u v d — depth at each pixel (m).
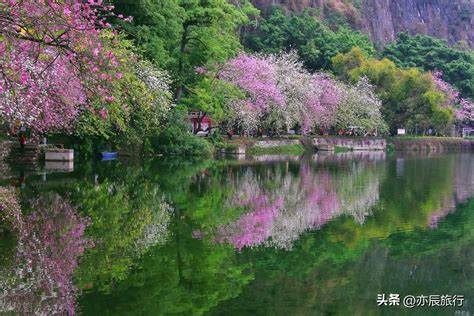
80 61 9.29
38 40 8.72
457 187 22.25
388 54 92.50
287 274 9.45
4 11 8.40
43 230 11.92
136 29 29.47
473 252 11.17
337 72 70.81
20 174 21.45
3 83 10.02
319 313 7.65
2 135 24.25
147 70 27.36
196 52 37.72
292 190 20.56
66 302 7.73
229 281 8.99
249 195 18.98
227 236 12.27
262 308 7.77
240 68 43.66
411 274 9.66
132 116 27.84
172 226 13.12
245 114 43.12
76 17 9.39
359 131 63.25
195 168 28.41
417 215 15.47
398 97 66.38
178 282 8.80
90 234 11.80
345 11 109.44
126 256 10.21
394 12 137.25
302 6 96.06
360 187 21.89
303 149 52.44
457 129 83.81
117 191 18.23
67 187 18.27
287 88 49.53
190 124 41.50
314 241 12.05
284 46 74.31
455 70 84.50
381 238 12.47
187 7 36.34
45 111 17.98
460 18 147.38
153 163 29.98
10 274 8.89
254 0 86.62
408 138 67.94
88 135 28.66
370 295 8.51
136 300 7.89
